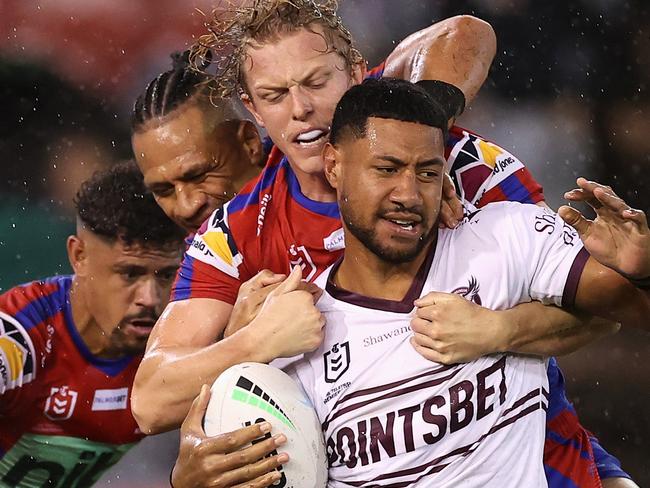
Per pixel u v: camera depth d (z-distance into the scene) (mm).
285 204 10062
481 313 8352
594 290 8500
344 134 8352
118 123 21922
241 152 11445
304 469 8266
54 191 21578
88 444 12555
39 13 21797
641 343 18875
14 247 21094
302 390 8562
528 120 21359
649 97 21375
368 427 8359
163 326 9781
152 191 11555
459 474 8297
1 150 21562
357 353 8477
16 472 12602
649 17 21484
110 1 21875
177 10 22016
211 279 9906
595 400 18641
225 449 8156
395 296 8578
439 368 8336
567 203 20938
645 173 21172
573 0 21500
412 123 8172
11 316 12070
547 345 8727
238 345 8711
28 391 12125
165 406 9125
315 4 9742
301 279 8867
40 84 21750
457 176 9977
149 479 17453
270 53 9500
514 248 8656
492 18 21625
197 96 11227
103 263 11977
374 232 8266
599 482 9609
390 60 11625
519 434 8500
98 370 12258
